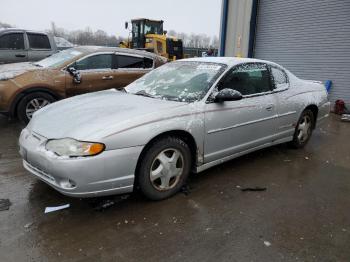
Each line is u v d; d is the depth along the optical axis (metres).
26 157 3.35
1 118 6.99
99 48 6.95
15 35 8.75
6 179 3.98
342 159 5.11
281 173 4.44
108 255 2.67
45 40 9.20
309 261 2.66
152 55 7.62
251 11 11.25
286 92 4.96
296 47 10.35
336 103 8.97
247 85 4.39
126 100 3.85
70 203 3.45
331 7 9.29
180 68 4.52
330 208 3.52
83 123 3.21
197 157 3.78
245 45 11.66
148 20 17.58
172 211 3.36
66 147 3.01
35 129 3.42
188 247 2.79
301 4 10.01
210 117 3.79
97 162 2.98
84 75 6.58
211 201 3.59
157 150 3.38
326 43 9.55
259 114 4.42
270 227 3.12
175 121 3.47
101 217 3.21
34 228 3.00
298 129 5.35
